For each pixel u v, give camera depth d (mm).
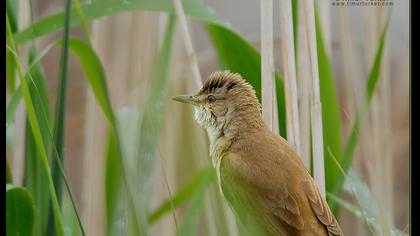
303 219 3553
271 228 3557
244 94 3586
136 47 3697
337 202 3592
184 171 3682
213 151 3596
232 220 3570
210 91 3594
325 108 3596
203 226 3617
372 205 3592
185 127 3686
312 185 3559
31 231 3562
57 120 3555
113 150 3623
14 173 3645
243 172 3562
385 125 3662
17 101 3582
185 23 3584
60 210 3555
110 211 3621
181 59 3705
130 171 3557
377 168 3658
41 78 3600
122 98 3697
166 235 3699
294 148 3564
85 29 3572
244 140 3578
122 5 3584
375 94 3662
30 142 3590
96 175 3695
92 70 3576
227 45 3594
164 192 3684
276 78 3590
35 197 3586
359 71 3678
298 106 3582
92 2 3584
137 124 3619
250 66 3596
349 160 3578
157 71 3629
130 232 3547
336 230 3557
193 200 3568
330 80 3594
